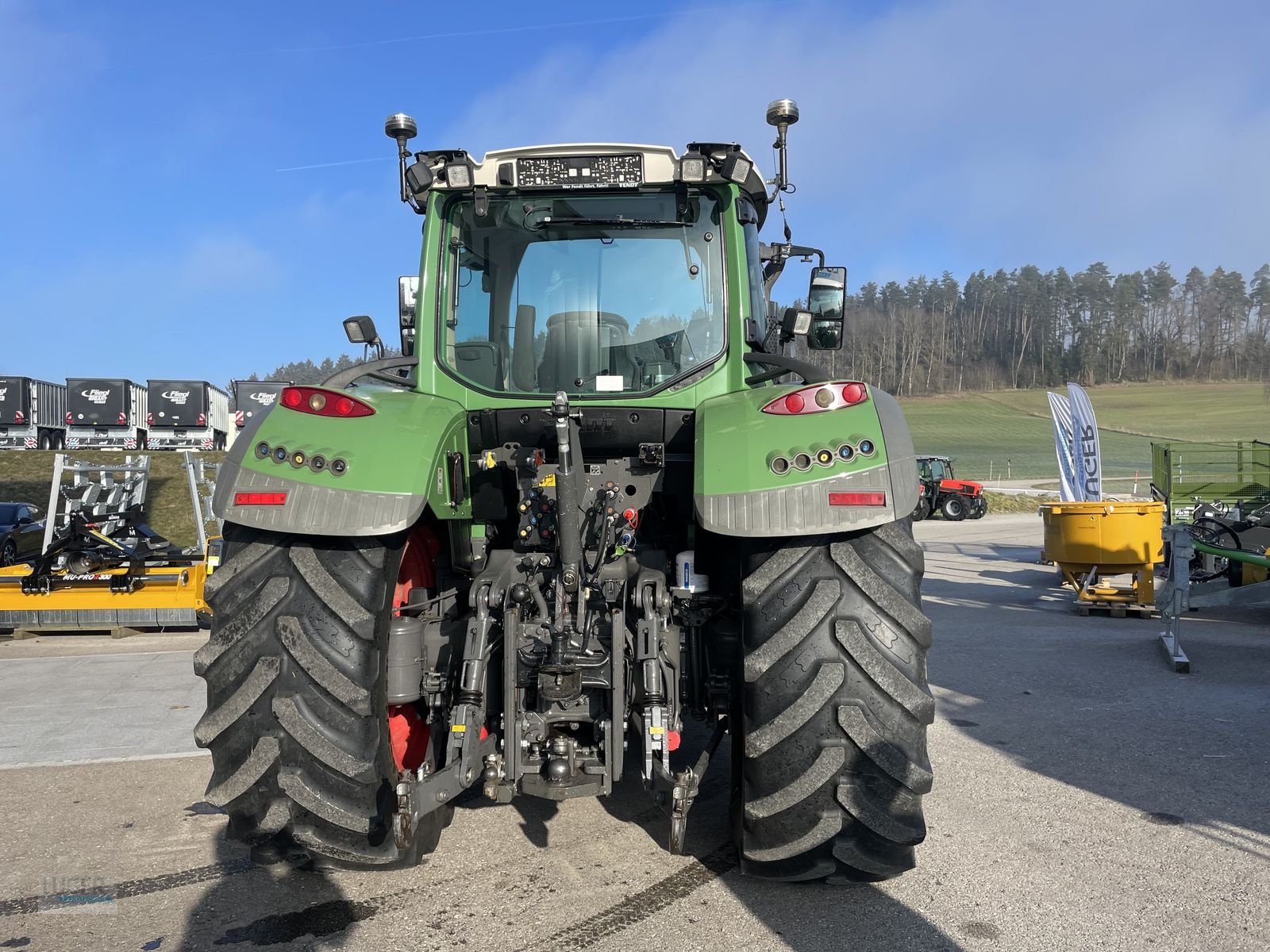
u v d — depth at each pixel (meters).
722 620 3.37
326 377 3.24
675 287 3.55
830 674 2.70
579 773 2.85
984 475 52.31
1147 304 130.38
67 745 4.92
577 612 2.96
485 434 3.52
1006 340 128.88
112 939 2.76
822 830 2.71
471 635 2.91
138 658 7.48
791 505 2.71
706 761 2.95
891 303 149.38
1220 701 5.66
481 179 3.51
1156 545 9.12
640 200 3.56
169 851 3.45
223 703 2.73
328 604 2.73
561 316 3.57
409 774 2.67
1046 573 13.13
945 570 13.47
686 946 2.67
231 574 2.83
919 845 3.44
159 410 36.75
